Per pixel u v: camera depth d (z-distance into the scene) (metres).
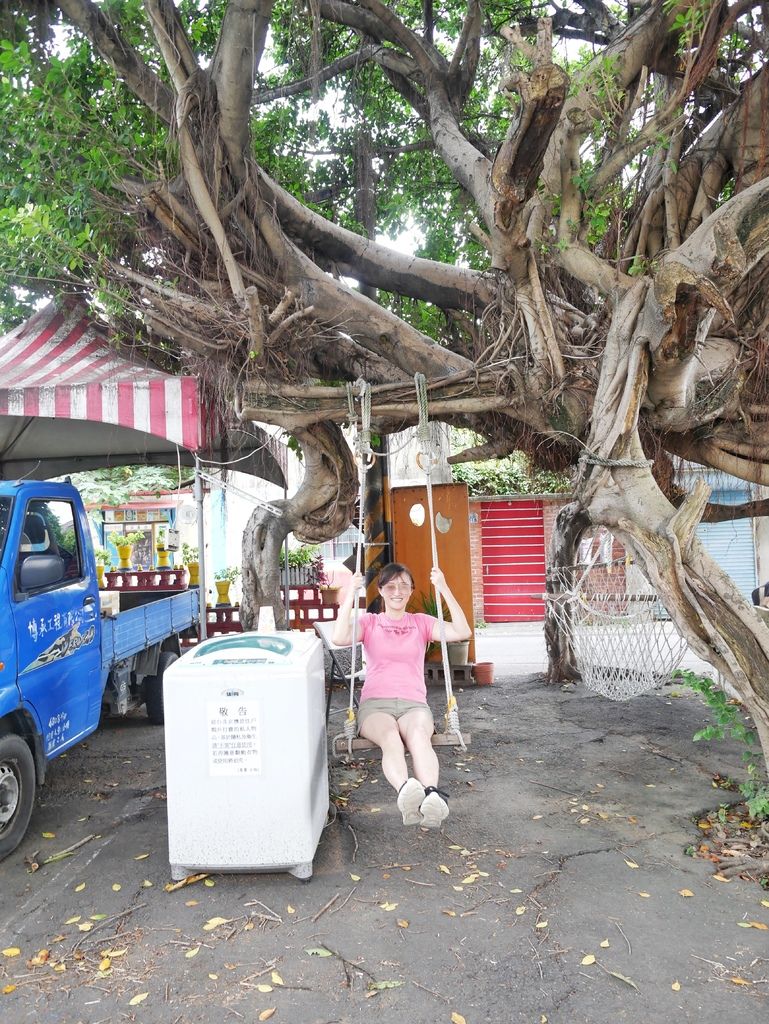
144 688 7.80
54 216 6.29
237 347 6.59
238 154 6.30
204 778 4.22
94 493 16.55
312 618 11.16
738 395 6.58
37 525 5.32
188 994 3.27
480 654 13.37
